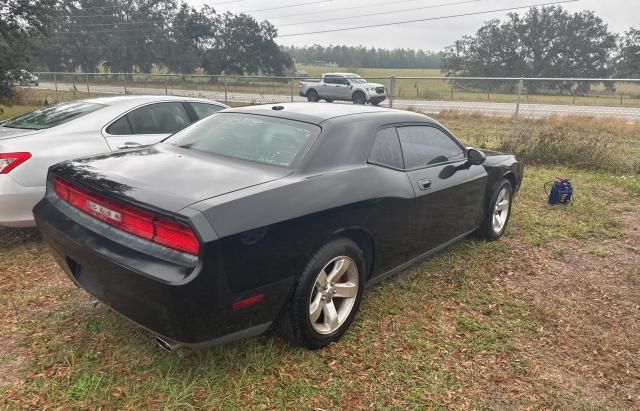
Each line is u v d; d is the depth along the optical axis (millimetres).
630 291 4211
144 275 2408
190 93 32125
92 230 2760
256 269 2582
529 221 5988
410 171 3789
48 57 68875
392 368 2996
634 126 15938
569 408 2734
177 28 63750
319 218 2885
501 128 15547
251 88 35500
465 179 4395
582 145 9766
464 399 2760
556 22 57594
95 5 68750
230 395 2676
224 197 2572
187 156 3332
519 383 2924
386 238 3512
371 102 25125
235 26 60375
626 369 3113
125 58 69625
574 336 3473
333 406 2652
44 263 4367
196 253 2369
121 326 3293
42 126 5047
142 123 5520
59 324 3318
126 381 2746
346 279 3273
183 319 2400
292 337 3004
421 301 3871
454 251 4941
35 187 4441
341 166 3242
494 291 4113
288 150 3215
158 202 2496
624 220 6234
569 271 4590
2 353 2982
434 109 21844
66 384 2715
